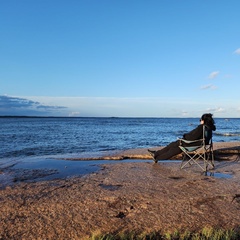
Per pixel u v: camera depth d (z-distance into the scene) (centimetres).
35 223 421
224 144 1377
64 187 612
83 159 1059
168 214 448
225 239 364
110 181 661
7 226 411
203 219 429
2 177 722
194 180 671
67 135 3212
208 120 817
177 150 871
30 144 2120
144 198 522
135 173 757
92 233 387
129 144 2159
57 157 1100
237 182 649
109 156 1092
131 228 403
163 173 759
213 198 523
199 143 825
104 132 3994
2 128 5134
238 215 444
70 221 427
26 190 589
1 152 1634
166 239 375
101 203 500
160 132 4106
